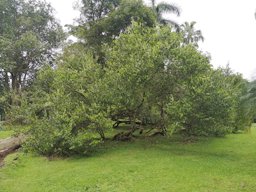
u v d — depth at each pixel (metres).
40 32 38.19
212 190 9.49
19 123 17.16
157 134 19.42
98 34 28.45
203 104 14.77
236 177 10.75
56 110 15.27
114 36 28.14
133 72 14.81
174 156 14.02
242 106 11.73
